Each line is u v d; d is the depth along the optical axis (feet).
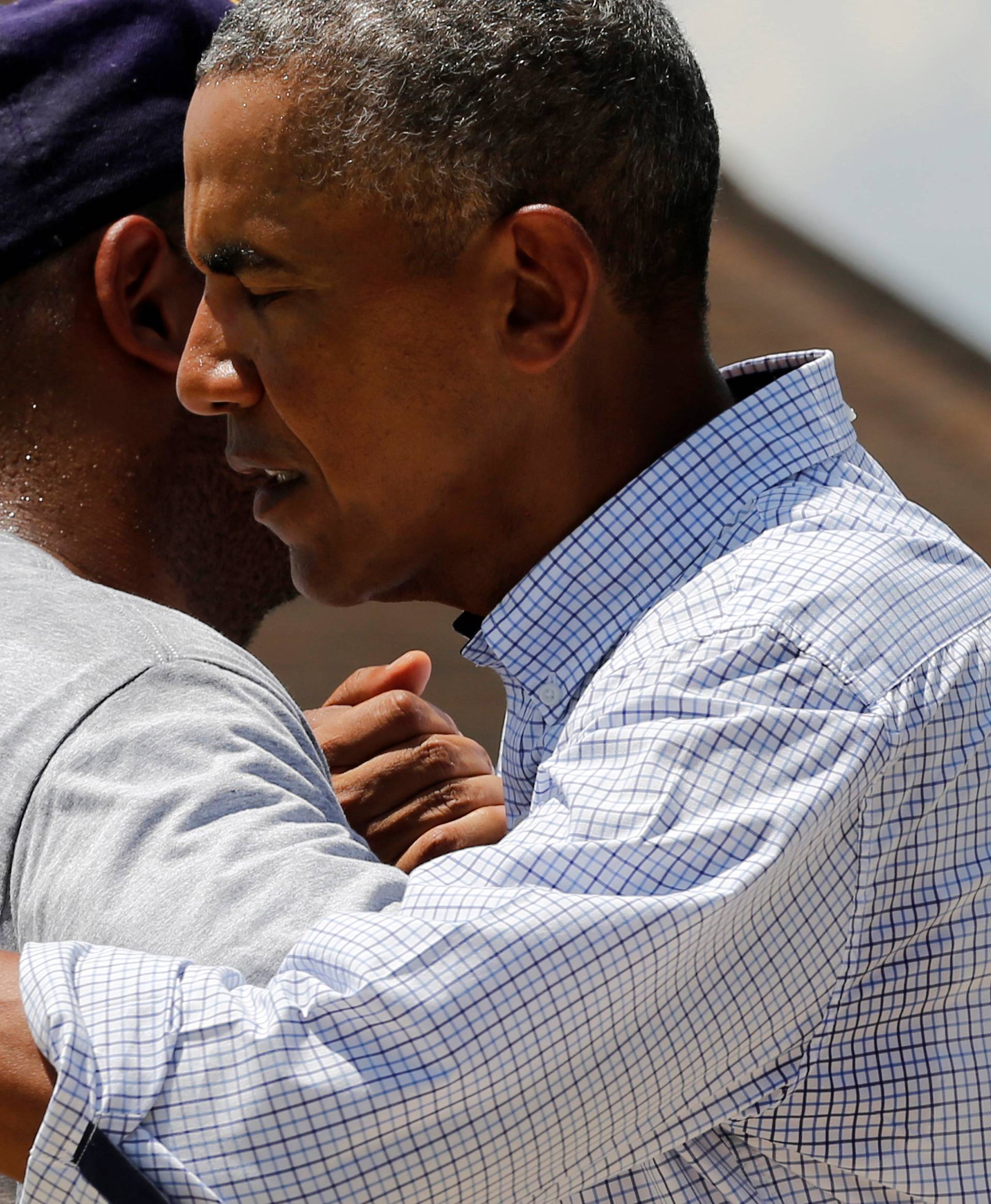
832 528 15.01
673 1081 13.06
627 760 13.44
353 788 20.30
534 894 12.67
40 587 16.78
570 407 15.84
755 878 12.77
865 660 13.84
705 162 16.57
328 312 15.39
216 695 15.89
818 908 13.58
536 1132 12.53
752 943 13.29
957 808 14.11
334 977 12.67
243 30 15.65
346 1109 12.10
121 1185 12.03
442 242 15.23
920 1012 13.98
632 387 16.12
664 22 16.56
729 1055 13.32
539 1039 12.40
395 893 14.39
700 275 16.66
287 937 13.73
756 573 14.42
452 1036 12.27
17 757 15.33
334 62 15.10
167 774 14.96
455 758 20.57
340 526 16.33
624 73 15.69
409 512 16.05
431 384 15.52
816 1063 13.70
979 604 15.05
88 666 15.78
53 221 18.58
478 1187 12.41
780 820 12.98
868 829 13.75
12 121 18.70
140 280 18.99
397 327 15.38
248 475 19.60
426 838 19.67
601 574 15.55
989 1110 13.98
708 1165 13.76
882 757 13.53
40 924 14.67
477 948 12.44
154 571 19.12
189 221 15.93
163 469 19.20
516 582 16.57
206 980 12.94
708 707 13.52
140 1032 12.54
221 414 17.47
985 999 14.21
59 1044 12.37
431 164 15.03
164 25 19.34
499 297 15.42
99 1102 12.23
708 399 16.62
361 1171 12.14
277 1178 12.07
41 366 18.66
